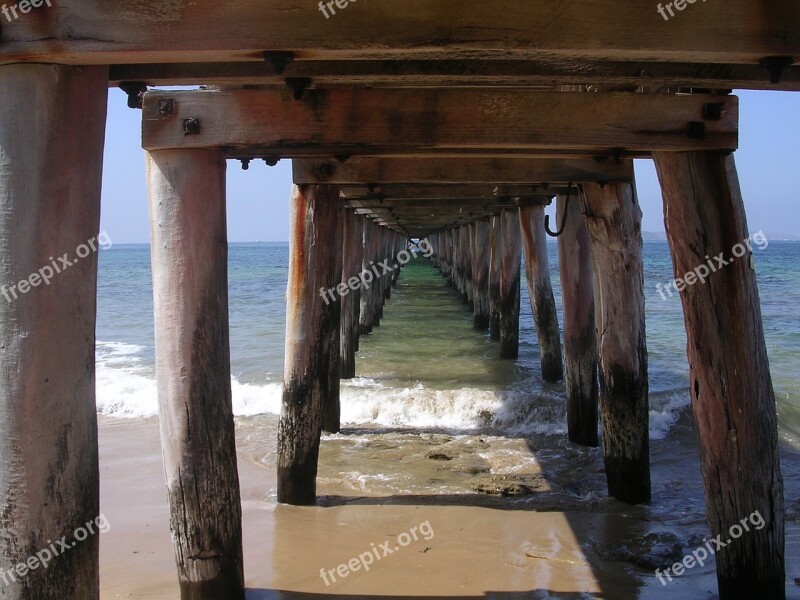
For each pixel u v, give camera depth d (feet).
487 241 54.60
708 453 13.14
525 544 17.79
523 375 38.60
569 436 27.20
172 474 13.67
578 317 26.32
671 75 10.70
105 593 15.34
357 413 31.37
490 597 15.19
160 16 7.84
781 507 13.08
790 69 10.96
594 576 16.08
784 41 8.43
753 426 12.76
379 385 35.96
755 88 11.33
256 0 7.93
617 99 12.71
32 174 7.80
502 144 12.96
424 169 19.71
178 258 13.07
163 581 15.88
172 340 13.25
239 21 7.95
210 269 13.20
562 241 26.14
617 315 19.83
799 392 34.53
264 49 7.97
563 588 15.55
